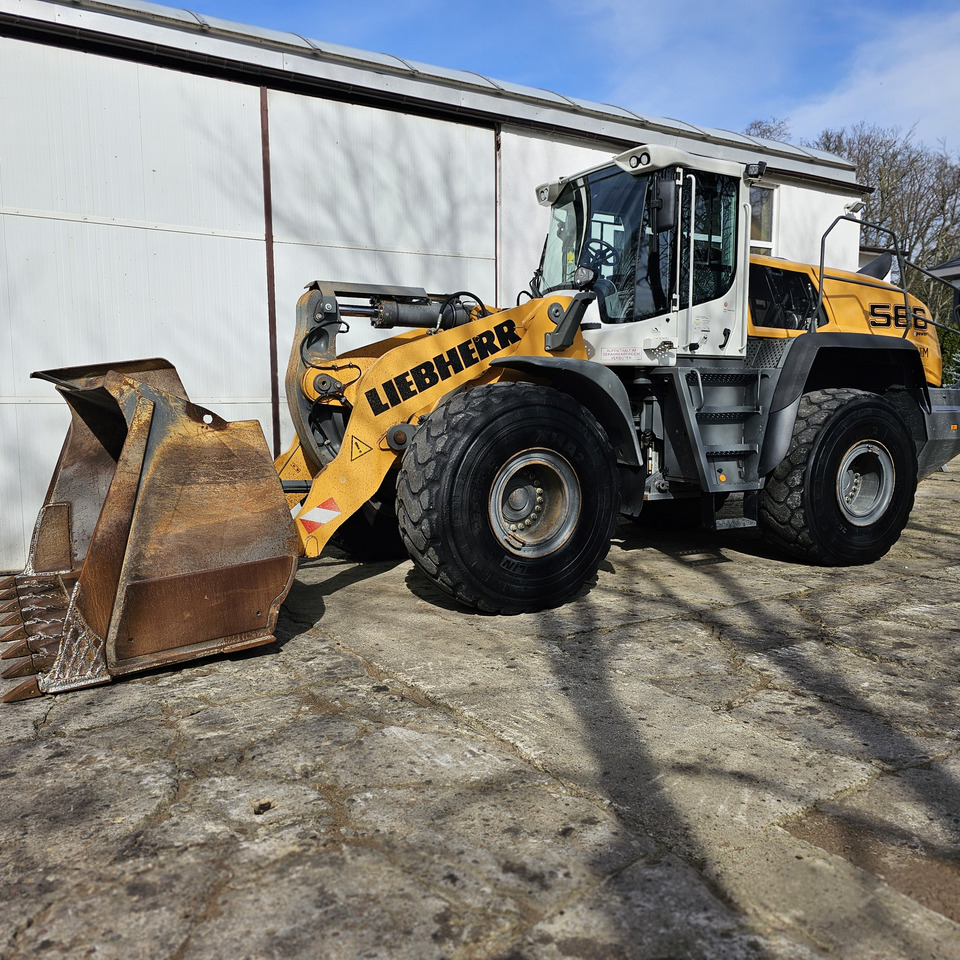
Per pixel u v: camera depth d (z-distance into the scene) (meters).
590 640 3.24
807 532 4.36
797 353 4.35
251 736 2.37
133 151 5.13
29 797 2.03
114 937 1.50
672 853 1.75
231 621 2.98
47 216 4.91
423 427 3.39
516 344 3.91
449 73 6.38
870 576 4.34
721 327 4.21
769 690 2.70
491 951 1.45
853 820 1.88
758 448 4.29
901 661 2.98
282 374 5.77
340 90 5.78
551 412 3.52
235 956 1.44
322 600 3.94
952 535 5.55
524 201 6.78
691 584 4.18
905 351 4.83
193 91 5.30
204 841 1.81
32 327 4.91
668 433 4.20
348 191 5.94
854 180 9.48
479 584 3.40
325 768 2.15
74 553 3.62
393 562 4.84
